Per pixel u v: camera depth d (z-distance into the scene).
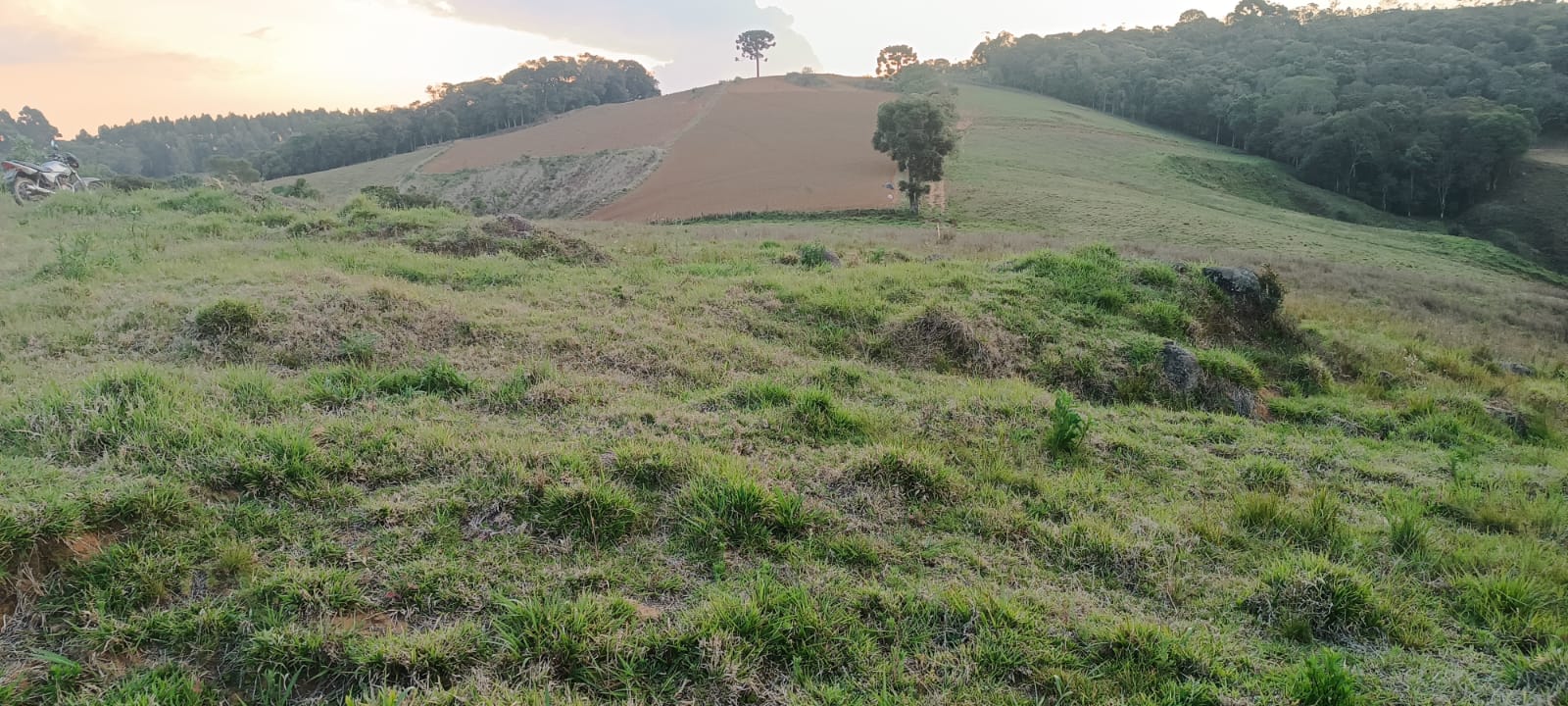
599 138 80.56
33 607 3.10
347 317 6.96
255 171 68.38
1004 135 73.19
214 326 6.42
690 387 6.55
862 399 6.71
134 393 4.74
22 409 4.43
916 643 3.44
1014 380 7.59
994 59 127.12
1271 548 4.68
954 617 3.61
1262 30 114.25
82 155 95.56
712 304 9.02
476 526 3.93
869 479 4.84
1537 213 57.03
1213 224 42.12
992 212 44.91
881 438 5.69
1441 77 81.44
